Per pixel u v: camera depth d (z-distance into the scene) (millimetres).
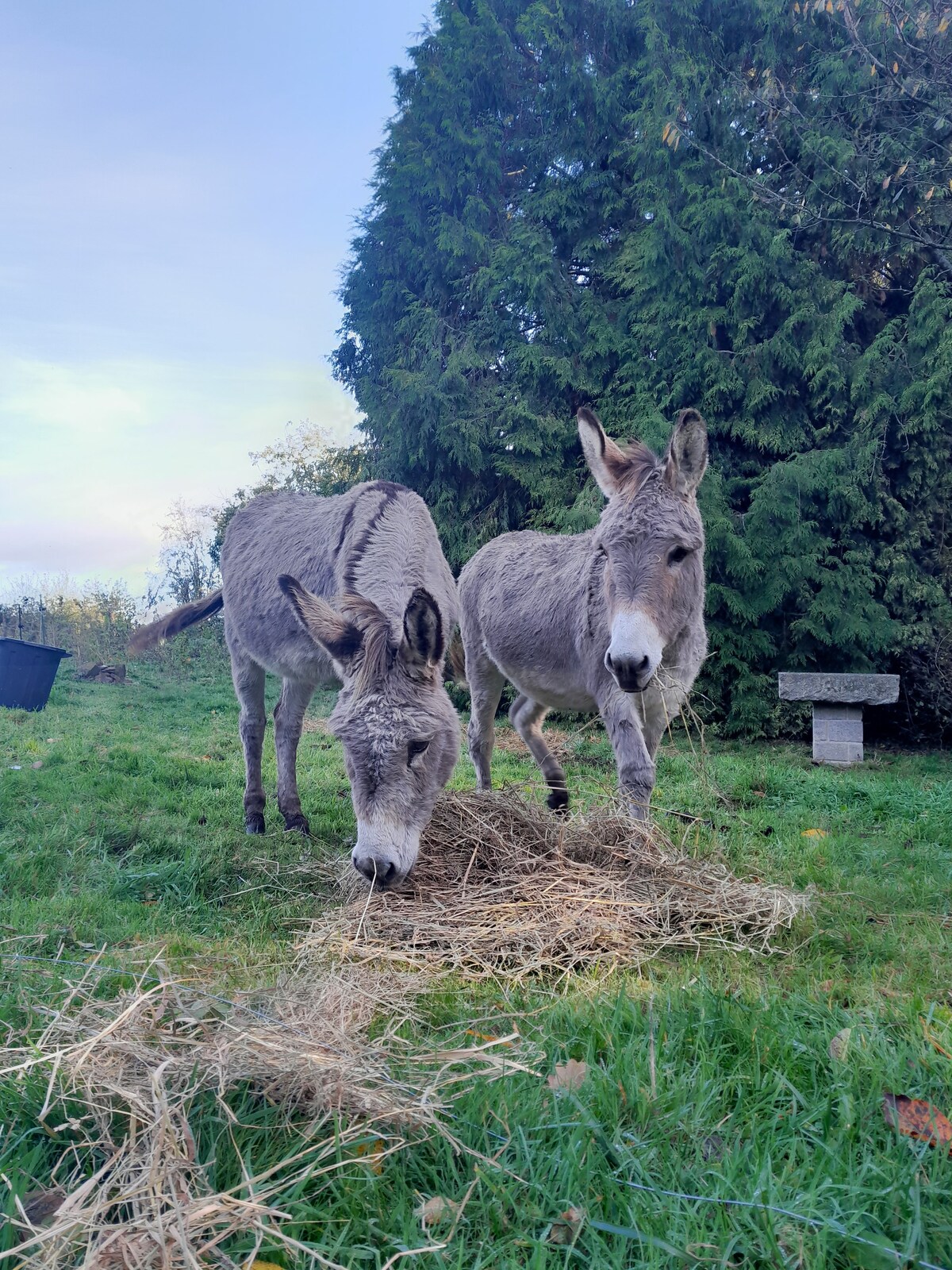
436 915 3400
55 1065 1783
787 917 3410
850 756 9406
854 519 10945
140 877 3971
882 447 11039
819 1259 1357
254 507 6141
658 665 3924
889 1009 2396
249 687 5684
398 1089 1827
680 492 4027
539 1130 1733
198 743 8352
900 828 5379
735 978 2816
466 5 15391
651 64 12445
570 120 13539
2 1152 1641
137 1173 1543
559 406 12836
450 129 14164
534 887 3578
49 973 2588
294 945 3166
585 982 2830
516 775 7086
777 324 11914
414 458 12977
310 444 28016
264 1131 1726
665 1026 2232
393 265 14820
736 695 10977
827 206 11148
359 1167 1615
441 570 4625
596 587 4500
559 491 12359
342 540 4719
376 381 15016
